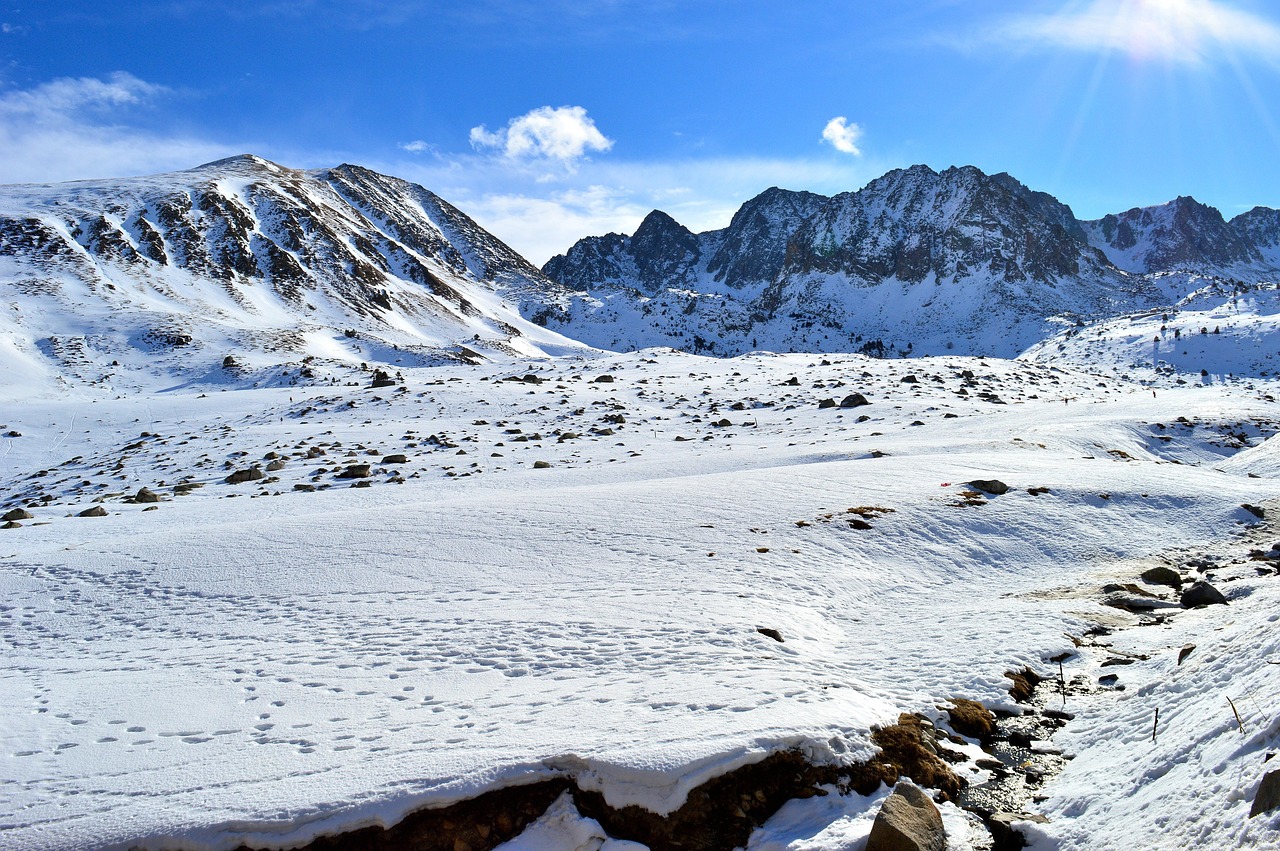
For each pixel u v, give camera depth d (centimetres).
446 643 1102
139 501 2794
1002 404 4556
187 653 1147
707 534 1636
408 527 1783
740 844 665
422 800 679
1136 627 1109
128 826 679
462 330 18788
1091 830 629
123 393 8231
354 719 868
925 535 1622
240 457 3722
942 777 736
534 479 2764
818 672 941
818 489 1980
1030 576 1455
